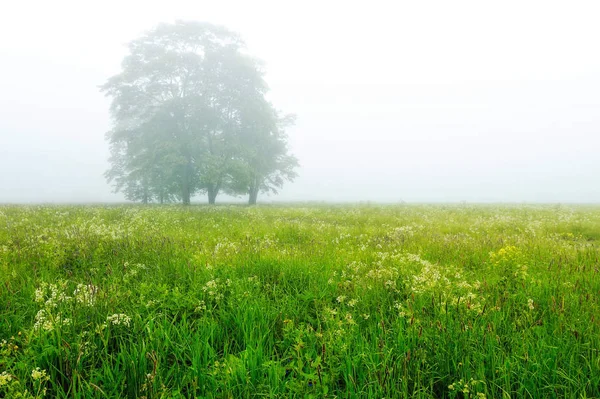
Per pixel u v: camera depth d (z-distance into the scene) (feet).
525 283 16.03
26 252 21.43
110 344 10.93
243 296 14.14
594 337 10.37
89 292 12.88
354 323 11.41
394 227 42.01
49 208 64.80
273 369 9.09
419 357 9.80
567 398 8.31
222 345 11.30
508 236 32.42
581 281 16.33
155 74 126.21
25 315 12.17
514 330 11.23
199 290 14.78
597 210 79.87
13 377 8.42
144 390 8.52
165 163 117.50
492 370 9.09
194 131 126.21
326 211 72.59
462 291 14.42
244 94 137.08
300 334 10.75
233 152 125.90
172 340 11.02
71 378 8.91
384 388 8.63
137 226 37.32
